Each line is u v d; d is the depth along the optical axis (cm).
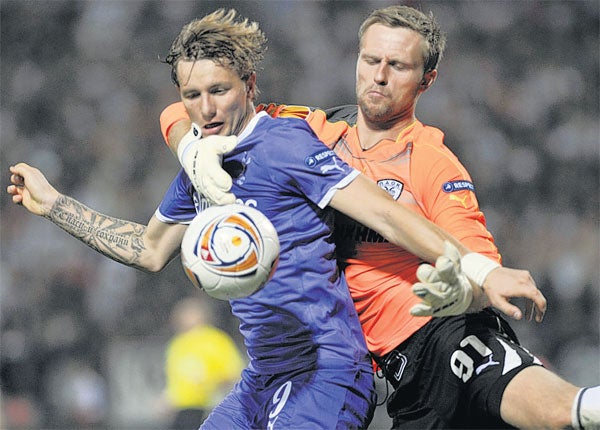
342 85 6581
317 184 1335
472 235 1388
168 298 4744
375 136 1510
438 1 7212
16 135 6331
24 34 6969
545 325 4650
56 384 4066
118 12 7088
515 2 7306
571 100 6812
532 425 1279
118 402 4194
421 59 1484
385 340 1453
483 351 1360
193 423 3447
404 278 1445
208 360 3478
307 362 1395
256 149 1360
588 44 7231
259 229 1276
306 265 1375
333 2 7075
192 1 7050
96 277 4966
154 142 6197
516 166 6141
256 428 1464
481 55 7025
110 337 4469
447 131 6234
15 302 4722
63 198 1617
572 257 5334
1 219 5569
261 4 7019
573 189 6072
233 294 1281
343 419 1369
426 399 1426
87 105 6550
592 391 1226
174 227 1570
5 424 3831
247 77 1375
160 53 6888
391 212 1298
